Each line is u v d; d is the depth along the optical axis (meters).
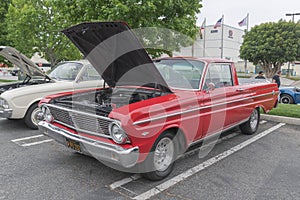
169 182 3.33
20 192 3.00
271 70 28.42
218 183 3.33
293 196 3.05
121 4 6.20
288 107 8.05
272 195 3.06
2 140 4.90
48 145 4.64
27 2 12.44
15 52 5.64
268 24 27.73
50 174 3.48
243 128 5.51
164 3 6.77
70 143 3.34
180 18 7.41
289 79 31.42
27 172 3.52
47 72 6.83
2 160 3.92
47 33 12.73
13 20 12.39
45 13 12.04
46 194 2.97
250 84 5.33
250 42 28.73
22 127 5.86
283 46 26.22
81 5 6.96
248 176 3.55
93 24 3.27
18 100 5.31
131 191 3.08
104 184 3.24
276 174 3.62
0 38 14.00
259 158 4.21
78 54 13.63
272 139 5.27
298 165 3.95
